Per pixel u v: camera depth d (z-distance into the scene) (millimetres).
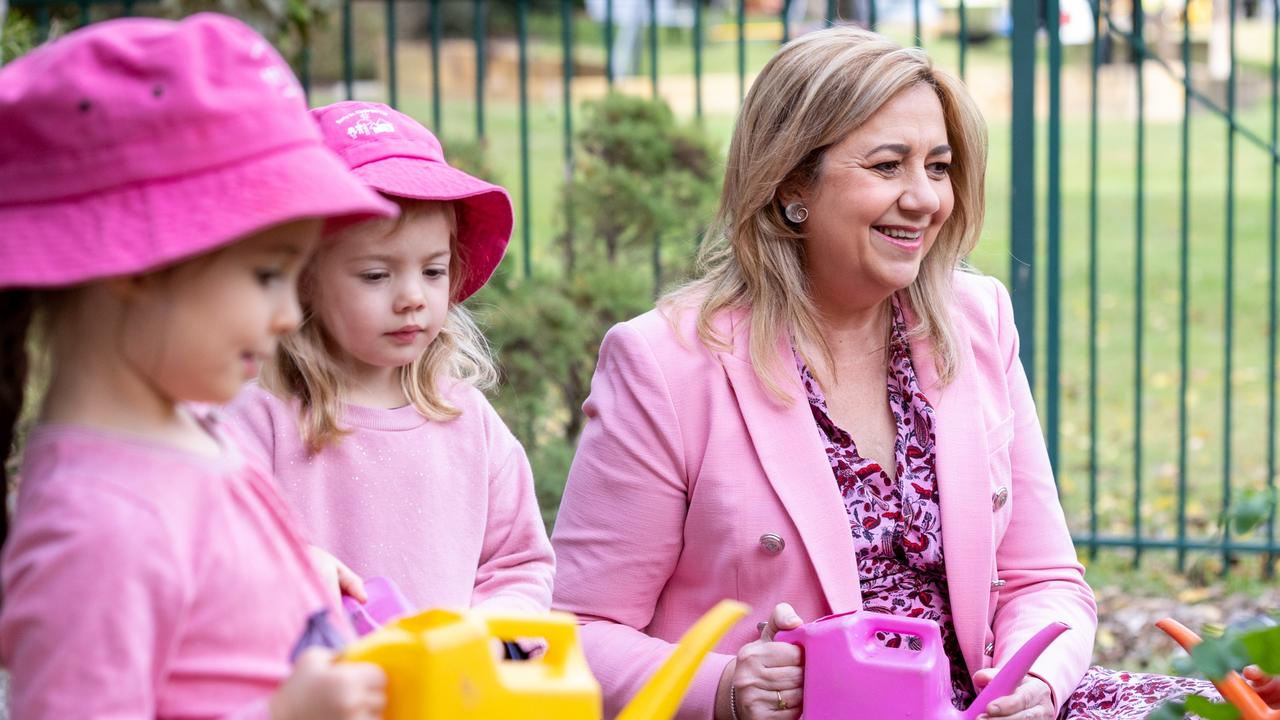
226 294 2506
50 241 2408
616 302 8430
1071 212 24750
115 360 2529
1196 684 4195
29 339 2666
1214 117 33281
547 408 8695
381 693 2412
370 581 3322
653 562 4480
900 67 4344
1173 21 35906
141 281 2480
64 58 2480
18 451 3088
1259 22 41812
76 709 2289
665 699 2863
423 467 3945
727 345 4496
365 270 3760
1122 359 16297
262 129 2527
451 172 3943
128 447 2488
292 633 2658
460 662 2494
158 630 2398
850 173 4340
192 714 2473
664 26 43375
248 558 2576
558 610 4539
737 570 4387
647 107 9031
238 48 2564
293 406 3881
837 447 4508
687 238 9031
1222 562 9625
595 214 8875
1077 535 9531
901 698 3770
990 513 4449
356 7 32781
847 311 4602
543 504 7812
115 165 2451
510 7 43688
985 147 4602
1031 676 4164
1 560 2531
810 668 3879
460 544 3959
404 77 35125
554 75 36969
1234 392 14625
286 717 2352
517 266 14812
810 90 4355
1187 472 12000
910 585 4480
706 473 4410
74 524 2361
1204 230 23016
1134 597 8914
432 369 4062
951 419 4535
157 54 2488
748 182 4473
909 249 4398
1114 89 35906
